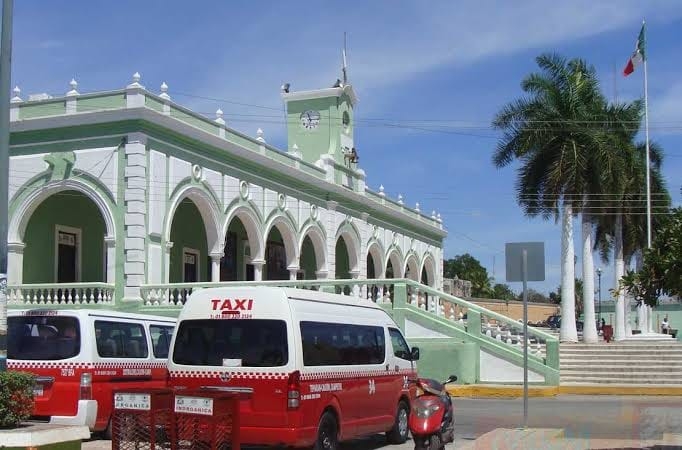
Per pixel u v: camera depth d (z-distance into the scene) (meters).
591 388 23.48
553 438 14.08
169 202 27.97
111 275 26.67
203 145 29.70
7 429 9.59
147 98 27.25
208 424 10.02
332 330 12.56
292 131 43.28
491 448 12.94
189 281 34.81
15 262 28.00
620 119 34.97
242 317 11.81
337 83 42.97
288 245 36.41
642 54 36.28
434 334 24.62
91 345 13.89
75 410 13.58
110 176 26.98
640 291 11.32
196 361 11.84
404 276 51.16
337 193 40.56
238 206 31.92
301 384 11.43
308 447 11.77
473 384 23.56
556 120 32.94
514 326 24.31
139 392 10.31
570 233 32.88
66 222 31.02
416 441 11.51
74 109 27.67
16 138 28.41
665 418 17.75
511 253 15.18
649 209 36.34
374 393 13.45
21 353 13.94
